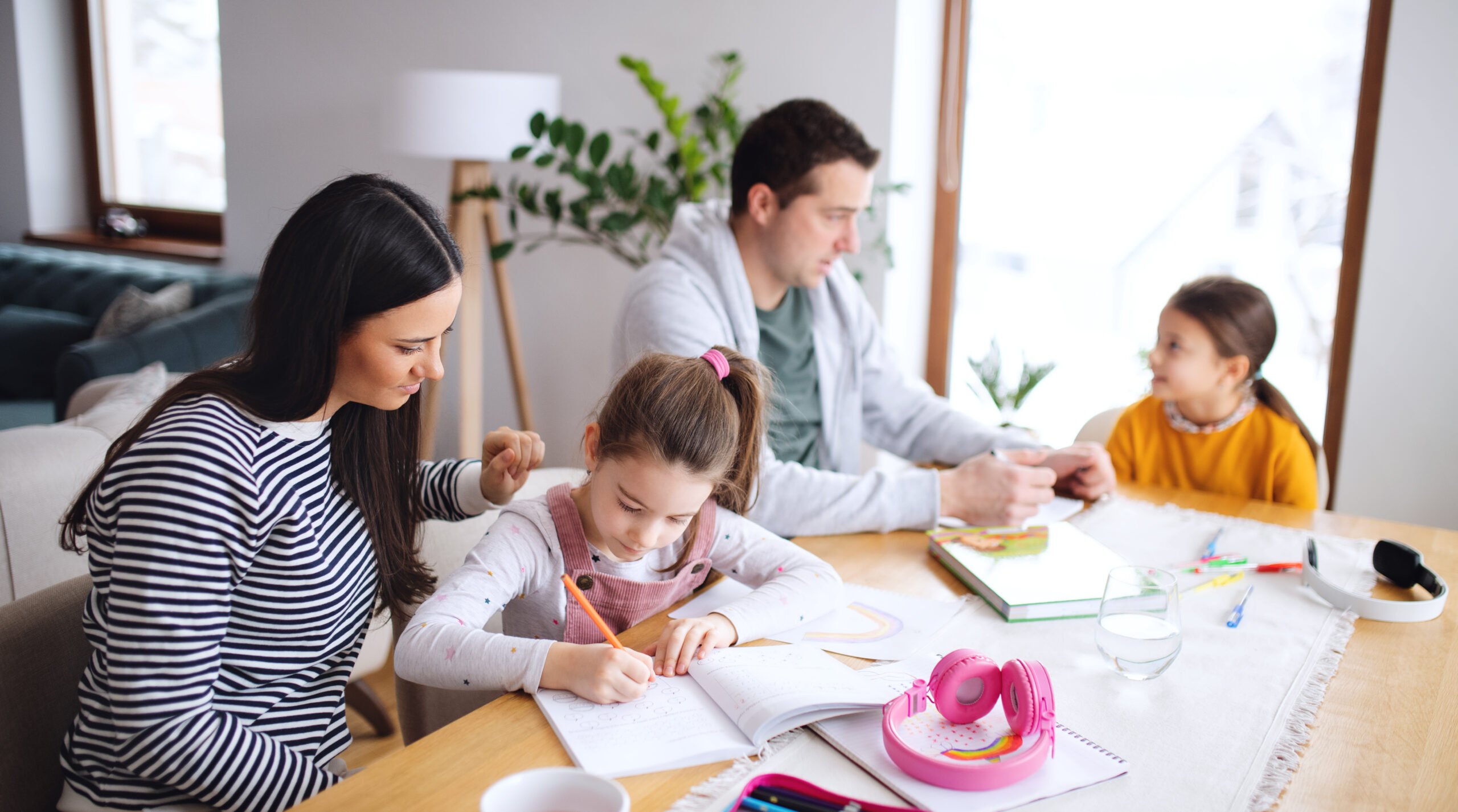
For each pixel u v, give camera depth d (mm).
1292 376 2463
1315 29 2320
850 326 1791
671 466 981
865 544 1354
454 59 3311
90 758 952
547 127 2574
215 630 885
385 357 923
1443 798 781
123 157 4480
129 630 838
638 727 842
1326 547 1344
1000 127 2742
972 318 2896
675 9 2865
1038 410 2838
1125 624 974
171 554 846
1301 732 870
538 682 895
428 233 920
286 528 944
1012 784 772
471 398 2922
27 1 4285
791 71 2705
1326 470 1682
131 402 1981
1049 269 2758
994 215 2801
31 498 1664
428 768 790
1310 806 768
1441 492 2246
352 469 1022
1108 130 2613
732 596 1155
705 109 2609
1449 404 2205
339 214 881
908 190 2662
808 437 1813
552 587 1104
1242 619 1111
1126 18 2543
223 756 884
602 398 1182
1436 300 2188
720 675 912
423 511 1155
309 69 3625
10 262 3963
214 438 879
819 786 757
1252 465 1654
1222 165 2488
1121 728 874
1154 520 1449
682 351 1551
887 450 1883
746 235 1672
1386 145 2189
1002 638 1058
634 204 2713
